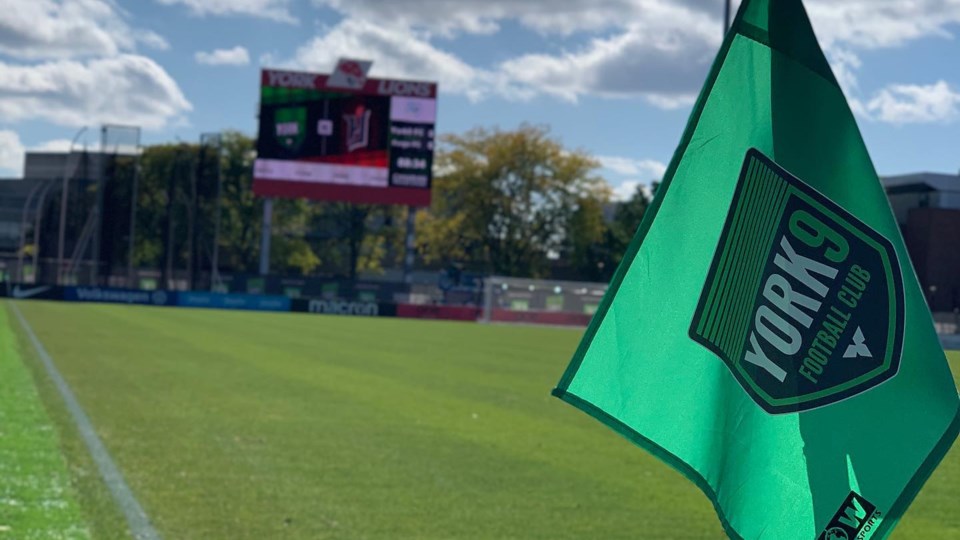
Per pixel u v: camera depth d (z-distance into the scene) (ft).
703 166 9.85
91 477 30.50
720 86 9.80
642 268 9.84
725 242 9.86
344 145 191.52
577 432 44.62
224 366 71.92
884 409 9.68
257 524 25.48
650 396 9.87
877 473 9.68
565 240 252.62
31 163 322.75
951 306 89.40
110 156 182.60
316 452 36.88
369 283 202.69
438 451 38.32
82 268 192.54
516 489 31.53
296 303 195.42
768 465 9.90
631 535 25.89
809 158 9.83
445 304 206.49
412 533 25.32
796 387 9.80
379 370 74.74
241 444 37.99
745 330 9.84
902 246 9.67
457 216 251.39
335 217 267.18
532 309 206.69
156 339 96.84
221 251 269.44
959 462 29.60
